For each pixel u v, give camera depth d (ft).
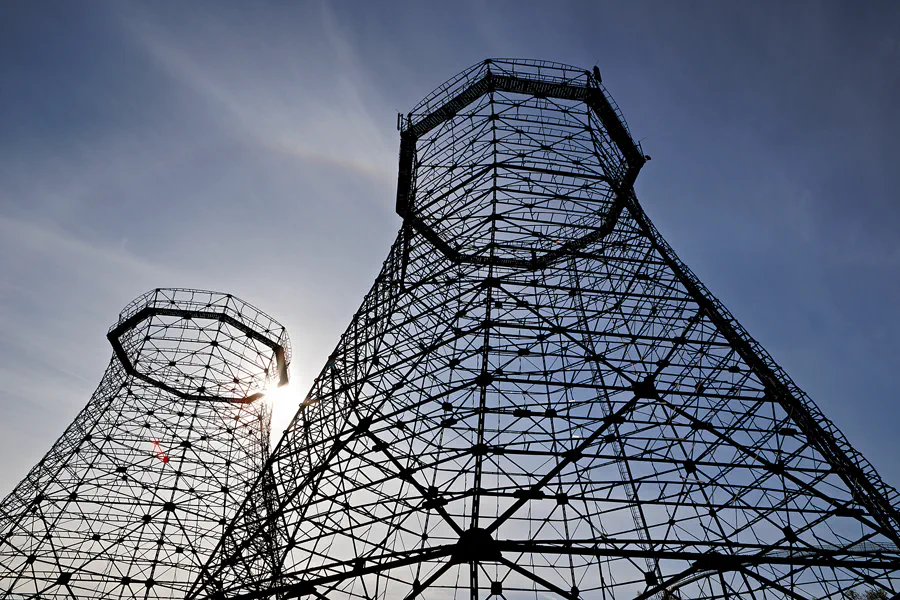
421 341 76.59
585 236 89.97
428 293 80.02
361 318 85.35
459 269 89.92
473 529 52.49
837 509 57.21
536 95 87.15
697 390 66.90
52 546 80.02
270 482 79.15
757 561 53.42
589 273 78.59
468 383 61.87
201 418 101.60
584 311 77.56
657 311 74.84
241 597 60.64
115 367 105.91
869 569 55.67
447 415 62.28
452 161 85.46
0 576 77.10
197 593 72.59
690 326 71.92
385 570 56.24
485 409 58.39
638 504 55.11
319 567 57.67
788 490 59.52
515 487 55.31
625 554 52.21
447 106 89.20
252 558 72.74
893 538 54.65
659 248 77.56
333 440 68.03
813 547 56.03
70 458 89.86
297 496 68.49
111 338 96.37
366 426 66.08
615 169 84.89
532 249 78.28
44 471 90.94
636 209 82.17
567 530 60.18
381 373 71.10
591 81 86.38
